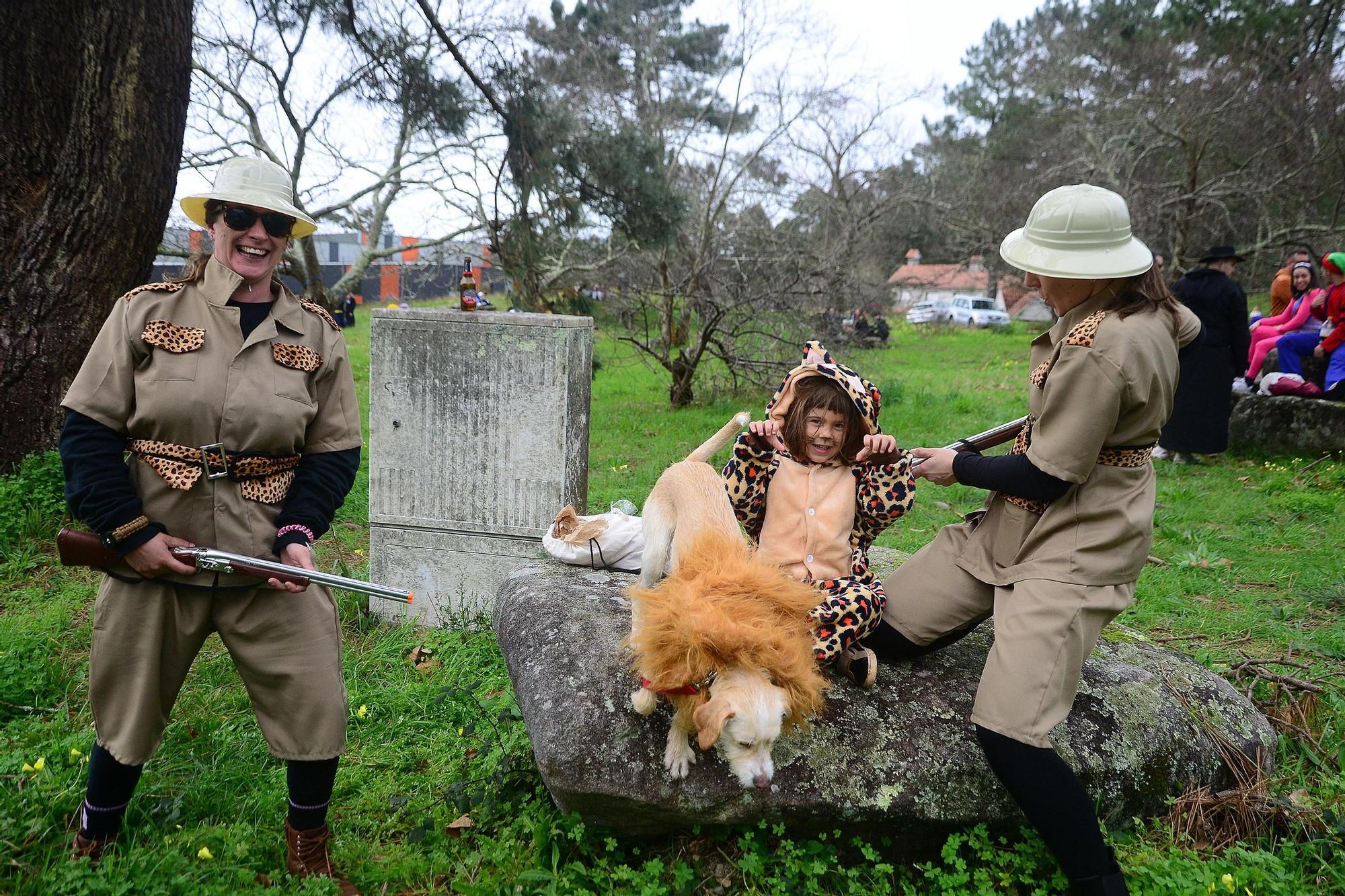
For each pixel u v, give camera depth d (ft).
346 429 8.51
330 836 9.05
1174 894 8.15
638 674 9.09
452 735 11.28
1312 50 72.54
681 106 53.52
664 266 40.83
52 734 10.64
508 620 11.03
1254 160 63.67
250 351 7.82
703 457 11.55
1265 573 17.51
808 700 7.93
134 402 7.57
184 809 9.32
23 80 17.63
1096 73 88.58
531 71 30.81
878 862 8.83
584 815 8.87
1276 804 9.29
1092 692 9.79
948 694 9.62
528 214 31.94
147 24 18.03
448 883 8.71
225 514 7.77
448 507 15.05
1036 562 8.49
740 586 8.44
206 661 12.73
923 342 84.02
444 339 14.62
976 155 108.27
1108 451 8.28
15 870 8.04
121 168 18.21
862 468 10.23
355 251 102.94
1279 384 27.99
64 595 14.79
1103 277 8.04
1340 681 12.55
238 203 7.64
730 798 8.57
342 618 15.03
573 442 14.88
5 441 17.98
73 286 18.24
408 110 29.76
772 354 39.37
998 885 8.53
